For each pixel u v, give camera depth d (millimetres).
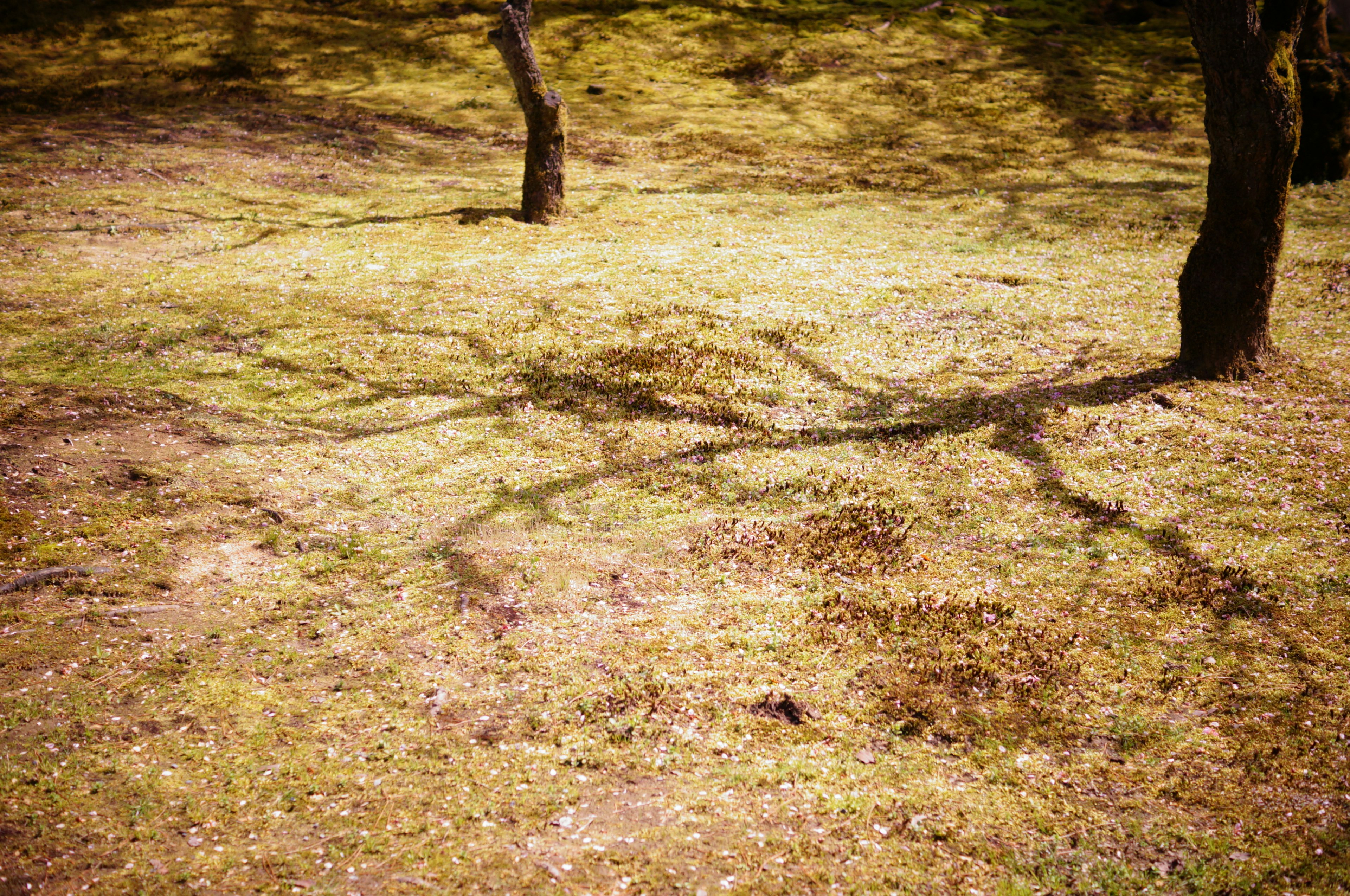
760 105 27312
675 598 7621
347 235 16672
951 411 11078
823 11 34719
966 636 7176
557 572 7887
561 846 5023
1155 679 6734
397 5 32688
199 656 6660
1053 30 35562
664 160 22984
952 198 20922
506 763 5715
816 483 9516
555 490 9289
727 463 9852
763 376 11883
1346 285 15281
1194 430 10430
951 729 6188
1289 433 10328
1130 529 8703
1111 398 11289
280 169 20516
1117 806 5551
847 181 21953
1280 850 5152
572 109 25969
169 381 10820
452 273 14922
